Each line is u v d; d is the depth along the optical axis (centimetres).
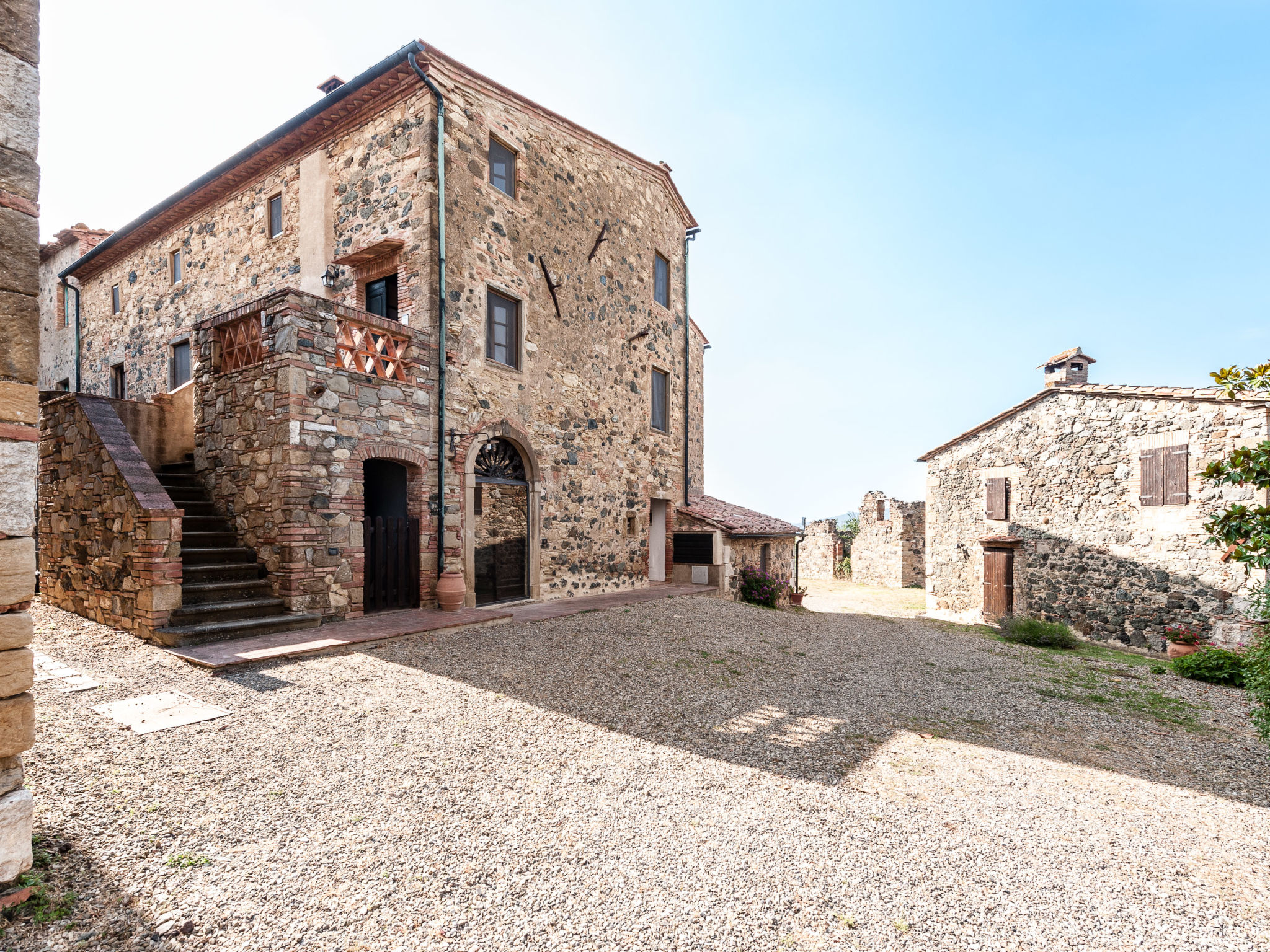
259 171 1050
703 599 1123
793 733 488
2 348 229
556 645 697
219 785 339
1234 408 991
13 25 237
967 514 1456
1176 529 1064
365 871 271
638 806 346
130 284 1365
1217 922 266
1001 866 303
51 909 232
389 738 415
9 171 232
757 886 275
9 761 235
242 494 730
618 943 235
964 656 900
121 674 511
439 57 830
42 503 792
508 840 303
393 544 792
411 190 838
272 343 689
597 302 1137
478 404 891
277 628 645
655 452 1313
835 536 2858
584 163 1111
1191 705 662
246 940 226
